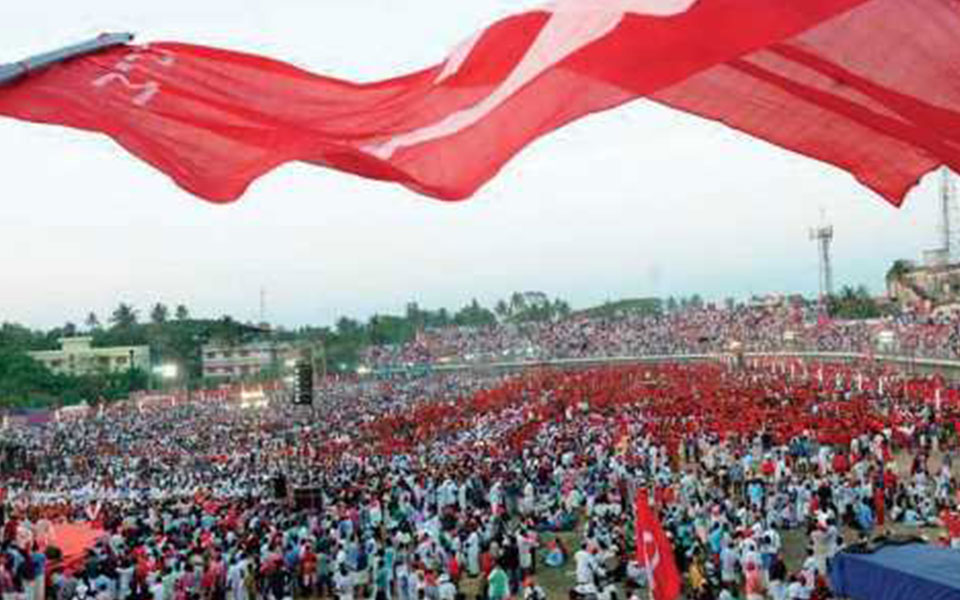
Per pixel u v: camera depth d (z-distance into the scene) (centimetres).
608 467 3500
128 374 13412
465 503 3127
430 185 257
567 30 242
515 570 2411
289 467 4356
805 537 2716
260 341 15962
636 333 13188
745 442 3881
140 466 4997
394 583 2334
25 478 4781
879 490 2811
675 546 2203
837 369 7588
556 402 6638
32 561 2084
